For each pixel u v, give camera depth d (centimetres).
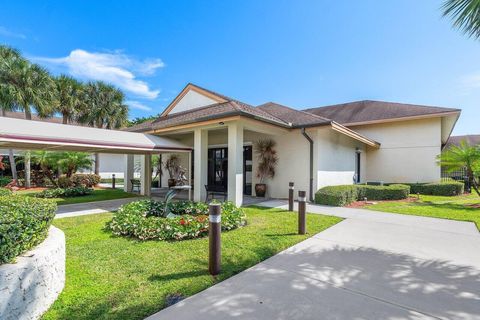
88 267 416
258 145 1382
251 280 378
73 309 297
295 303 315
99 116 2608
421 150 1853
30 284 270
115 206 1061
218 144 1562
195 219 628
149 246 522
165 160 1981
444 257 477
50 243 327
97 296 326
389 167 1962
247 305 310
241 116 926
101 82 2631
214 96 1352
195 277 383
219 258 402
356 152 1808
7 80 1925
